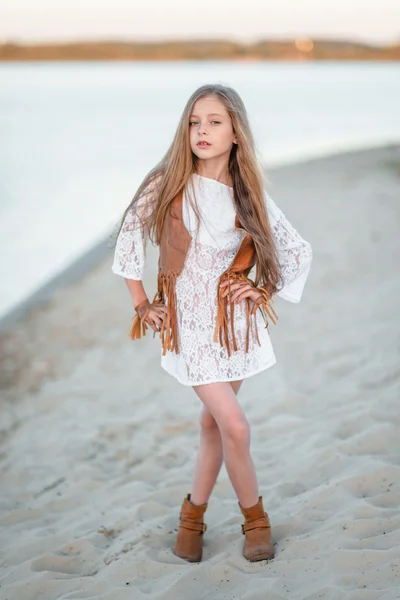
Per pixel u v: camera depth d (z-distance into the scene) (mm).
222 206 2764
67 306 6961
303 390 4637
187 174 2729
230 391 2771
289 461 3691
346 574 2641
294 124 30969
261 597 2580
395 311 5898
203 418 2920
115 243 2988
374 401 4191
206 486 2965
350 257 7832
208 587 2725
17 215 12789
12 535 3320
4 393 5047
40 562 3008
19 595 2793
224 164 2791
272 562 2797
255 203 2764
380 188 12172
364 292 6582
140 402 4797
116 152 21438
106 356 5680
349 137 25844
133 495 3559
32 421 4602
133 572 2846
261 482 3520
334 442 3783
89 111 38062
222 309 2748
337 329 5707
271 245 2791
